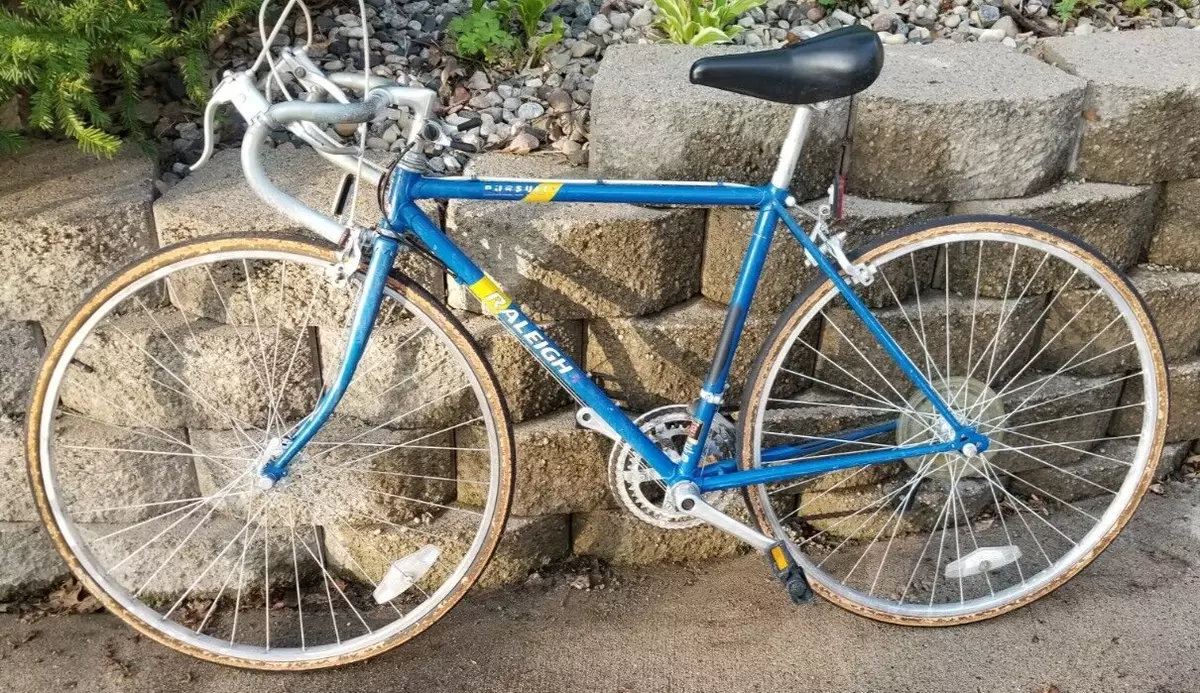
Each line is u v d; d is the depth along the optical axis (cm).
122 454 204
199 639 197
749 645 206
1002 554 207
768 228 172
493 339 197
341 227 163
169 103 226
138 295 195
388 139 221
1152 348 195
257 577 217
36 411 179
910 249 181
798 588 193
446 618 213
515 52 243
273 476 181
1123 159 209
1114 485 243
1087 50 221
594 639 208
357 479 208
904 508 218
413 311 177
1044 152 202
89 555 192
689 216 195
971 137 197
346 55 238
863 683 196
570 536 226
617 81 194
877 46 153
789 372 216
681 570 227
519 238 188
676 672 199
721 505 220
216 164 209
